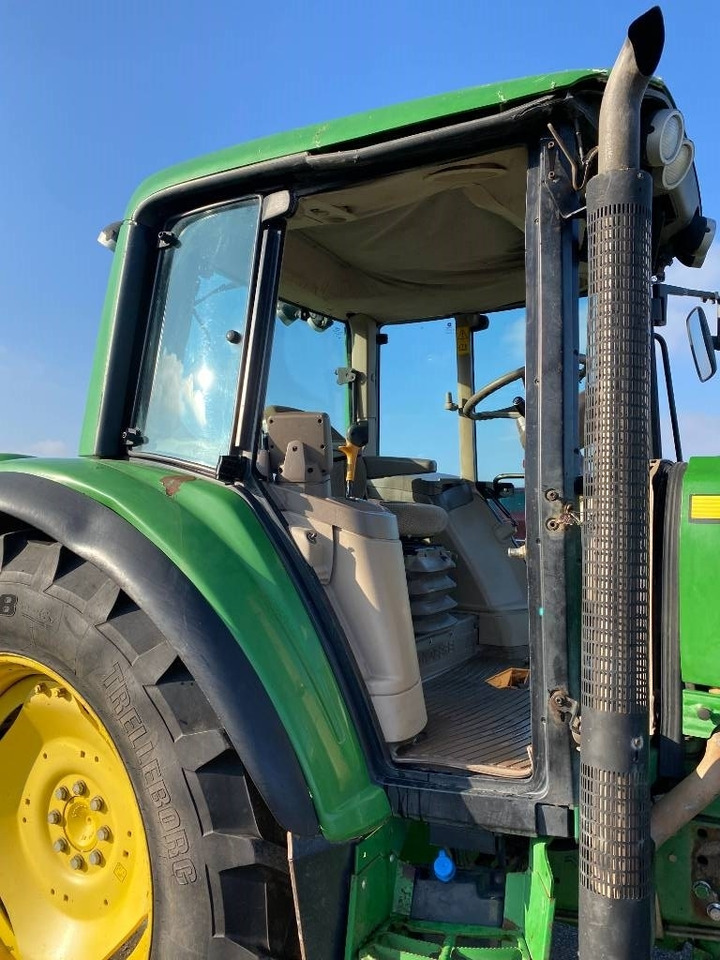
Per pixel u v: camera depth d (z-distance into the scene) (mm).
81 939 2014
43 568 2010
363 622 1977
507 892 1796
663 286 2422
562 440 1705
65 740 2098
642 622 1507
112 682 1819
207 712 1758
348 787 1757
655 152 1630
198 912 1703
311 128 1915
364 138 1845
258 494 1992
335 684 1854
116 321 2238
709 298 2479
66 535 1898
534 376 1743
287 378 3062
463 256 2900
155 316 2254
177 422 2172
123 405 2266
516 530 3357
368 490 3465
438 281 3139
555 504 1698
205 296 2150
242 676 1694
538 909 1663
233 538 1872
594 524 1534
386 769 1890
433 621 2859
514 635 3117
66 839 2104
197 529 1854
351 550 1989
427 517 2834
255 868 1690
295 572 1916
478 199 2281
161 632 1756
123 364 2252
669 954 2658
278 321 3035
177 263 2225
